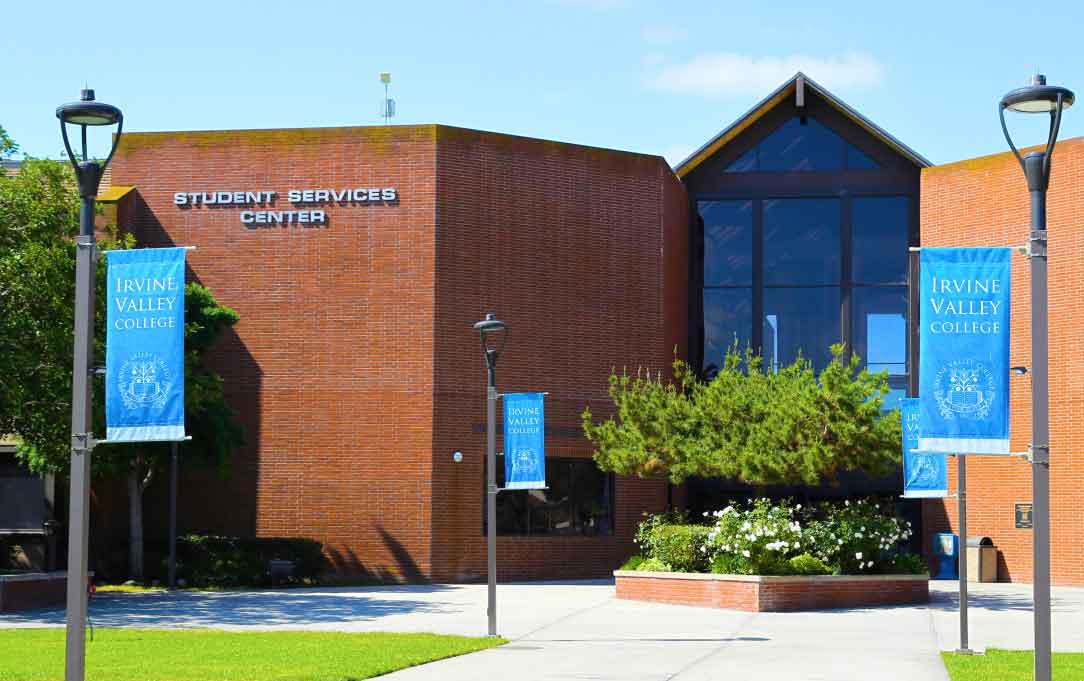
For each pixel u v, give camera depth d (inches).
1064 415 1381.6
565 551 1434.5
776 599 1063.0
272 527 1382.9
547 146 1466.5
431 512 1371.8
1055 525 1381.6
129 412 550.3
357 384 1391.5
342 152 1417.3
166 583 1310.3
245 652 734.5
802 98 1587.1
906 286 1592.0
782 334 1612.9
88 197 554.9
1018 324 1430.9
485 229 1424.7
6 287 1026.1
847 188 1616.6
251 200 1421.0
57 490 1405.0
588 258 1475.1
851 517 1149.7
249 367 1401.3
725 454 1162.0
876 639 860.6
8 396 1021.8
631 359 1488.7
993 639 866.1
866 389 1112.2
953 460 1476.4
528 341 1430.9
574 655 761.6
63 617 954.7
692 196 1651.1
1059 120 518.9
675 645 823.1
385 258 1401.3
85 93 562.3
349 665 679.1
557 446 1430.9
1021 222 1438.2
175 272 554.6
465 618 992.2
